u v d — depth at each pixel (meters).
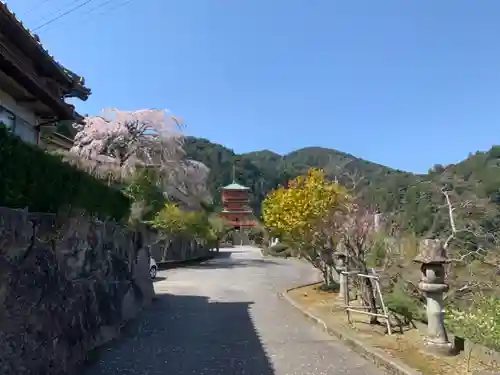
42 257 4.93
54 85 9.33
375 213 10.93
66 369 5.40
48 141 16.25
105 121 25.97
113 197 8.63
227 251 54.50
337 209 12.53
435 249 6.58
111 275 8.62
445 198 10.99
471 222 9.67
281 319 9.98
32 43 7.61
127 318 9.53
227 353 6.83
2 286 3.83
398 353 6.36
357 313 9.74
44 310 4.81
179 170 29.88
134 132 26.80
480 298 7.50
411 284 8.66
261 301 13.02
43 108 10.30
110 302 8.29
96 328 7.14
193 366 6.09
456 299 8.21
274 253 43.19
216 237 42.06
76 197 6.30
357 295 11.44
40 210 5.01
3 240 3.91
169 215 27.45
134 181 22.92
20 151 4.47
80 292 6.45
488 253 8.89
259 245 63.97
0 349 3.73
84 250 6.82
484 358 5.97
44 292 4.84
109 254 8.57
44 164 5.14
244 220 71.94
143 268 12.48
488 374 5.33
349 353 6.84
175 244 31.70
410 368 5.57
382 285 9.14
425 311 8.22
